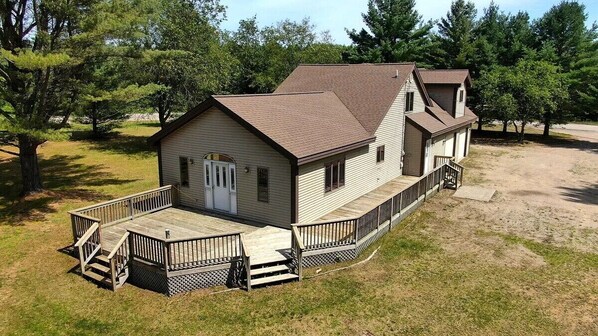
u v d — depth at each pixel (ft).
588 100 122.93
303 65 85.97
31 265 41.37
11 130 50.75
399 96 68.64
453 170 68.59
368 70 75.92
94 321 32.32
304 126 51.52
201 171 52.37
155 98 97.96
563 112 127.85
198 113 49.49
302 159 43.37
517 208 58.44
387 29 151.74
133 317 32.71
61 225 52.11
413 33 152.35
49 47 55.67
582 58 139.85
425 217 54.65
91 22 54.54
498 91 120.37
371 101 66.39
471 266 40.34
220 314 32.73
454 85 88.12
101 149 106.73
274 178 46.03
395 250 44.14
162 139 54.90
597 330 30.25
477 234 48.62
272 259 38.37
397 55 145.69
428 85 90.74
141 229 46.19
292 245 39.52
